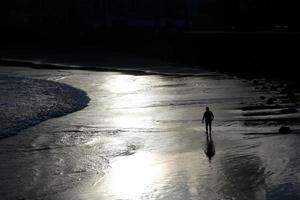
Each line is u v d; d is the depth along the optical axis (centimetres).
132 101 3906
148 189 1784
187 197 1673
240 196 1648
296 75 5056
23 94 4381
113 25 11400
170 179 1880
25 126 2939
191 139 2514
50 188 1836
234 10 9756
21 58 9356
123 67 7375
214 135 2564
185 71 6475
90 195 1753
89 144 2505
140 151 2336
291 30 6481
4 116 3231
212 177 1867
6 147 2455
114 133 2742
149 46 9300
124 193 1759
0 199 1725
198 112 3259
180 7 13888
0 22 12862
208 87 4581
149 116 3203
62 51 10200
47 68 7512
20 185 1872
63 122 3072
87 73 6625
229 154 2173
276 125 2714
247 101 3591
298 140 2345
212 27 9981
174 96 4078
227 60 6669
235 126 2747
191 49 7850
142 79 5641
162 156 2227
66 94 4384
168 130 2758
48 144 2511
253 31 7125
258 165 1980
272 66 5644
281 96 3778
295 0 8550
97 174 1997
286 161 2011
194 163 2072
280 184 1739
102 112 3422
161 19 13450
